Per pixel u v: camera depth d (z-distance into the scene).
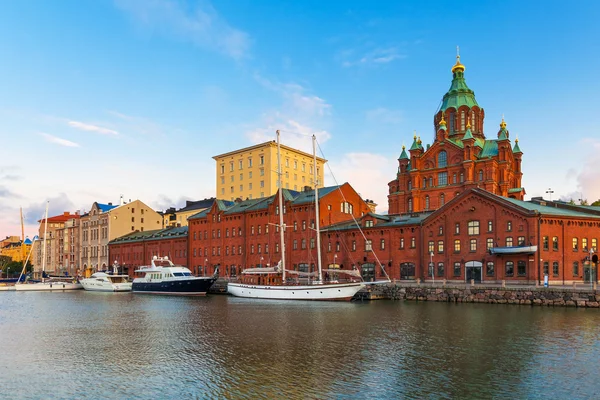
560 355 32.16
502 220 71.75
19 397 24.59
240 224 107.25
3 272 198.12
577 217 71.06
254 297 77.19
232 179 143.50
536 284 63.50
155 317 53.09
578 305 56.00
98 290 104.81
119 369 29.61
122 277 107.81
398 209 105.38
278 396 24.25
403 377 27.25
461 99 103.81
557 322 44.97
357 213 103.69
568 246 70.19
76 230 168.62
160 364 30.69
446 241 77.44
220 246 111.62
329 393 24.62
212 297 80.69
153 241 132.00
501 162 94.50
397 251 83.00
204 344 36.69
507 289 60.84
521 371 28.39
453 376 27.44
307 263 93.75
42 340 39.31
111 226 149.88
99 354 33.75
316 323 46.03
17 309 63.62
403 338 37.94
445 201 97.75
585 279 70.69
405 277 81.62
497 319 47.16
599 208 79.88
